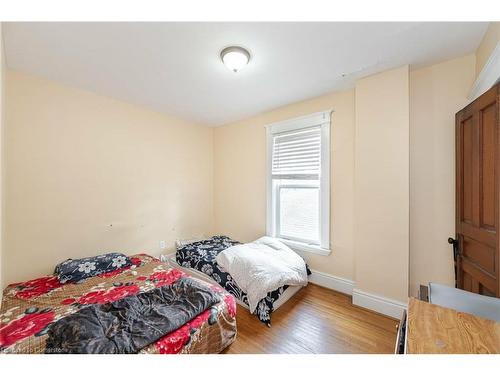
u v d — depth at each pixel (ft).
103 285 6.18
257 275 6.62
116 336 3.75
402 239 6.35
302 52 5.68
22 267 6.61
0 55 4.20
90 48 5.48
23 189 6.63
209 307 4.94
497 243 4.10
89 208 8.04
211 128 12.87
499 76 4.15
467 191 5.31
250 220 11.12
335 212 8.16
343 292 7.89
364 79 7.00
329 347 5.17
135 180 9.40
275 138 10.02
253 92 8.15
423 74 6.46
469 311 3.70
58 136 7.30
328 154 8.23
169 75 6.86
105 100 8.41
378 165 6.73
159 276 6.82
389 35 5.04
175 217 10.98
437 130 6.27
